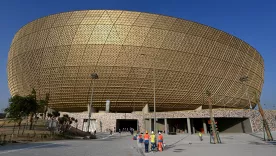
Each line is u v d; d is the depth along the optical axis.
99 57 43.53
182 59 46.28
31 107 27.69
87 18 44.66
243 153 11.33
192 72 47.25
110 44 43.56
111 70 43.72
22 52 48.78
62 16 45.81
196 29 47.69
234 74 52.84
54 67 44.88
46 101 37.16
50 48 44.94
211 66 49.16
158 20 45.38
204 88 49.19
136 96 45.97
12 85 55.19
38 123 35.44
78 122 45.16
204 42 48.25
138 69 44.25
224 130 45.62
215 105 52.53
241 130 42.31
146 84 45.22
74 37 44.00
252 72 57.66
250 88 57.31
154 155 11.03
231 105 55.12
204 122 42.94
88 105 46.81
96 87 44.69
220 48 50.28
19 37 50.84
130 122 54.66
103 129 44.56
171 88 46.56
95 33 43.88
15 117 26.75
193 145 17.36
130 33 44.12
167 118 44.81
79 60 43.81
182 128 48.75
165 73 45.44
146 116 45.28
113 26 44.12
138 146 16.44
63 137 24.80
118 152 12.23
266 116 42.72
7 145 15.39
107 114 45.25
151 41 44.59
